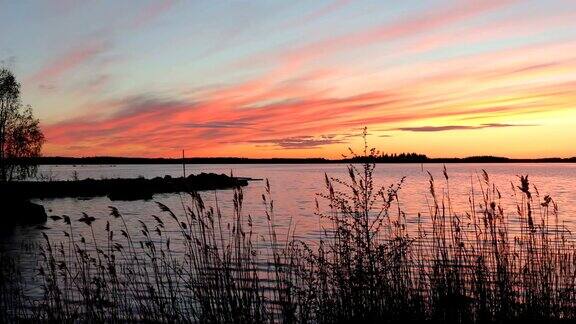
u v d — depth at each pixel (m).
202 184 88.56
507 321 7.57
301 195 69.12
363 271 7.39
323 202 53.28
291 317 7.35
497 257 8.37
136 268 11.28
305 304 7.56
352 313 7.42
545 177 132.62
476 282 7.90
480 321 7.52
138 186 72.00
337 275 7.57
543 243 9.08
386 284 7.54
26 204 40.62
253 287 7.69
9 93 58.44
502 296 7.75
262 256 10.67
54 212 49.62
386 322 7.29
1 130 57.78
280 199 60.97
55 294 8.41
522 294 7.92
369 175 7.43
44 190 74.62
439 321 7.45
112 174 197.50
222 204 52.72
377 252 7.45
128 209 53.75
